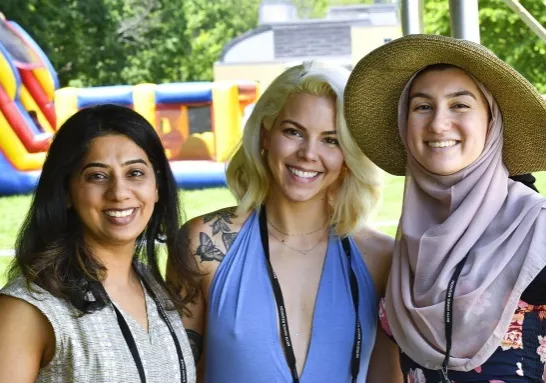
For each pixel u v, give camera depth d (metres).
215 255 3.05
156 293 2.74
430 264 2.73
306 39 24.95
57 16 24.42
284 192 3.07
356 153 3.10
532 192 2.77
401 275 2.82
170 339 2.65
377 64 2.95
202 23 34.94
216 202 11.31
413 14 4.94
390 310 2.85
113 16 26.39
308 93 3.05
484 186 2.74
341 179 3.17
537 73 17.70
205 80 32.12
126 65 26.59
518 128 2.92
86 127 2.56
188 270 2.89
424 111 2.82
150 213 2.64
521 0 17.41
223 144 12.87
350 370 2.99
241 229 3.12
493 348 2.60
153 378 2.53
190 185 12.40
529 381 2.62
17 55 13.44
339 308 3.03
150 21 27.80
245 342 2.93
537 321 2.62
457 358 2.63
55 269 2.47
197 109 13.48
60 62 24.80
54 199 2.56
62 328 2.40
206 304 3.05
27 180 12.01
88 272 2.51
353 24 24.86
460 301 2.61
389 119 3.13
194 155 13.09
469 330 2.62
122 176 2.56
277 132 3.07
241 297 2.98
